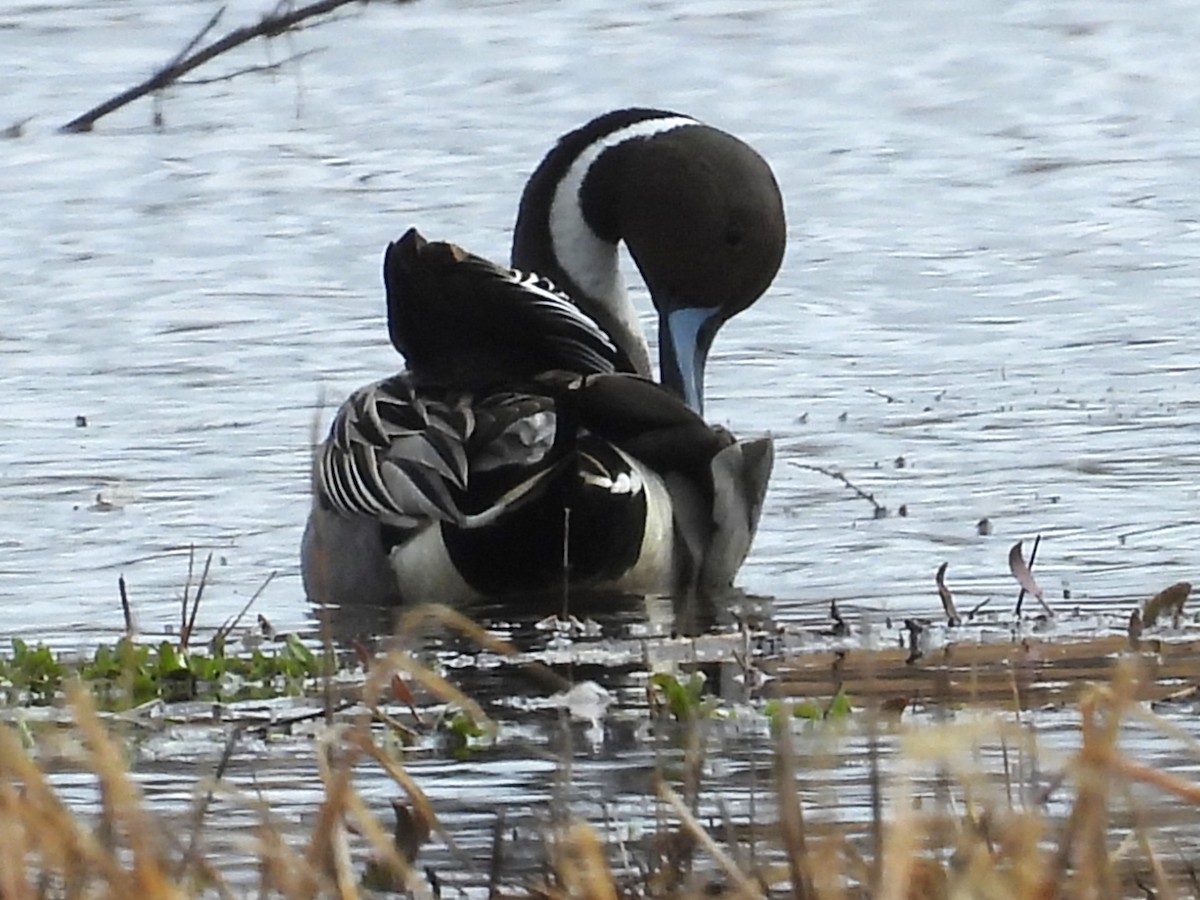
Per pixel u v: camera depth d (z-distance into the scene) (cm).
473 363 1297
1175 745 949
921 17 3106
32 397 1748
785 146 2589
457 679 1113
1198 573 1305
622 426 1284
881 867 696
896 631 1190
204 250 2181
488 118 2677
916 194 2386
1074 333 1905
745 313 1975
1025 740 778
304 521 1464
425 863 828
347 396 1748
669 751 968
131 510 1484
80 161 2478
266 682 1113
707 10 3100
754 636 1188
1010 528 1410
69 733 1012
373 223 2267
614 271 1559
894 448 1597
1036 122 2680
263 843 732
